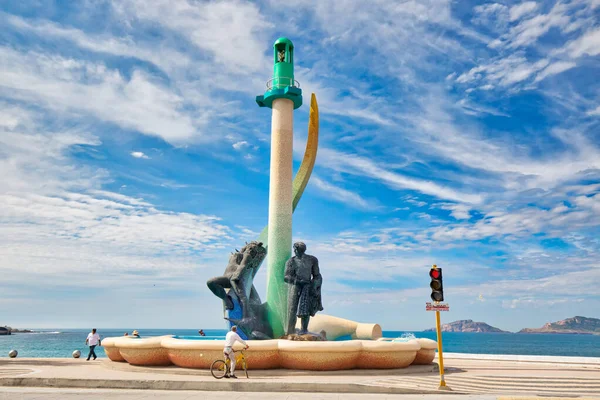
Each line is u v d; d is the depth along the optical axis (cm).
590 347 11356
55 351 7181
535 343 14488
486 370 1870
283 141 2278
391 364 1705
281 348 1644
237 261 2123
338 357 1627
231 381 1372
